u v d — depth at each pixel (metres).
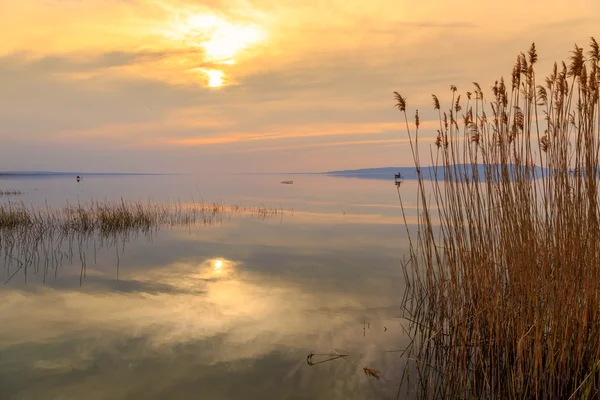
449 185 5.83
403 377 5.30
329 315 7.45
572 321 4.56
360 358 5.82
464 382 4.86
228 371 5.46
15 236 14.99
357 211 24.84
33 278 9.91
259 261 11.84
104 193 42.72
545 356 4.80
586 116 4.46
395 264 11.32
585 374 4.49
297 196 39.19
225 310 7.74
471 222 5.61
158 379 5.27
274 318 7.34
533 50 4.88
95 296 8.56
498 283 5.23
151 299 8.41
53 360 5.73
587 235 4.50
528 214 4.88
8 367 5.52
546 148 4.78
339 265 11.28
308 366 5.60
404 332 6.70
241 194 42.94
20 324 7.01
